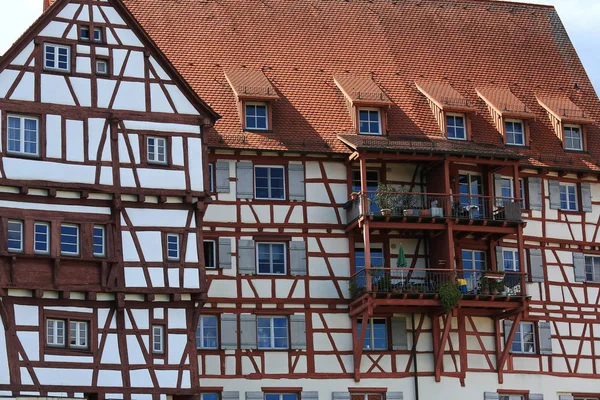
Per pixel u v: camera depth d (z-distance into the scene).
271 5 62.69
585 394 58.81
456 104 59.47
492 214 57.62
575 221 60.41
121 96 51.47
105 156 50.62
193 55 59.47
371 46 62.25
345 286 56.31
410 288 55.25
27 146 49.56
